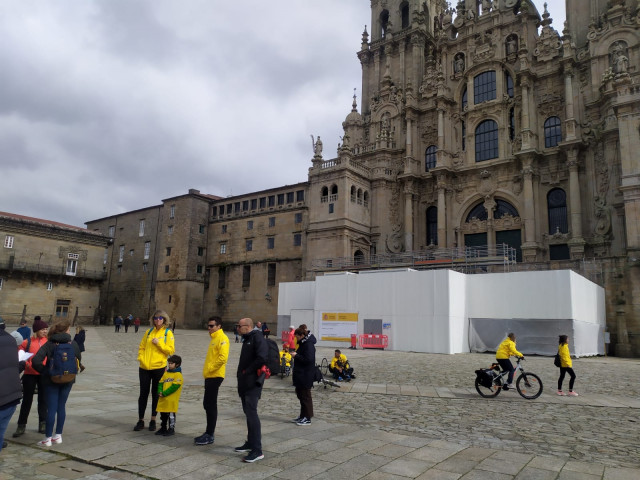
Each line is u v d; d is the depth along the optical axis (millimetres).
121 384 17391
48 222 65812
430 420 12062
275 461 8312
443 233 54625
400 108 61094
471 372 22328
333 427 11023
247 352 8945
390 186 59031
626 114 39938
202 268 68000
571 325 32656
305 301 45625
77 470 7824
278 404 14312
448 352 34031
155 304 69125
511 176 52469
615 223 44344
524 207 50188
